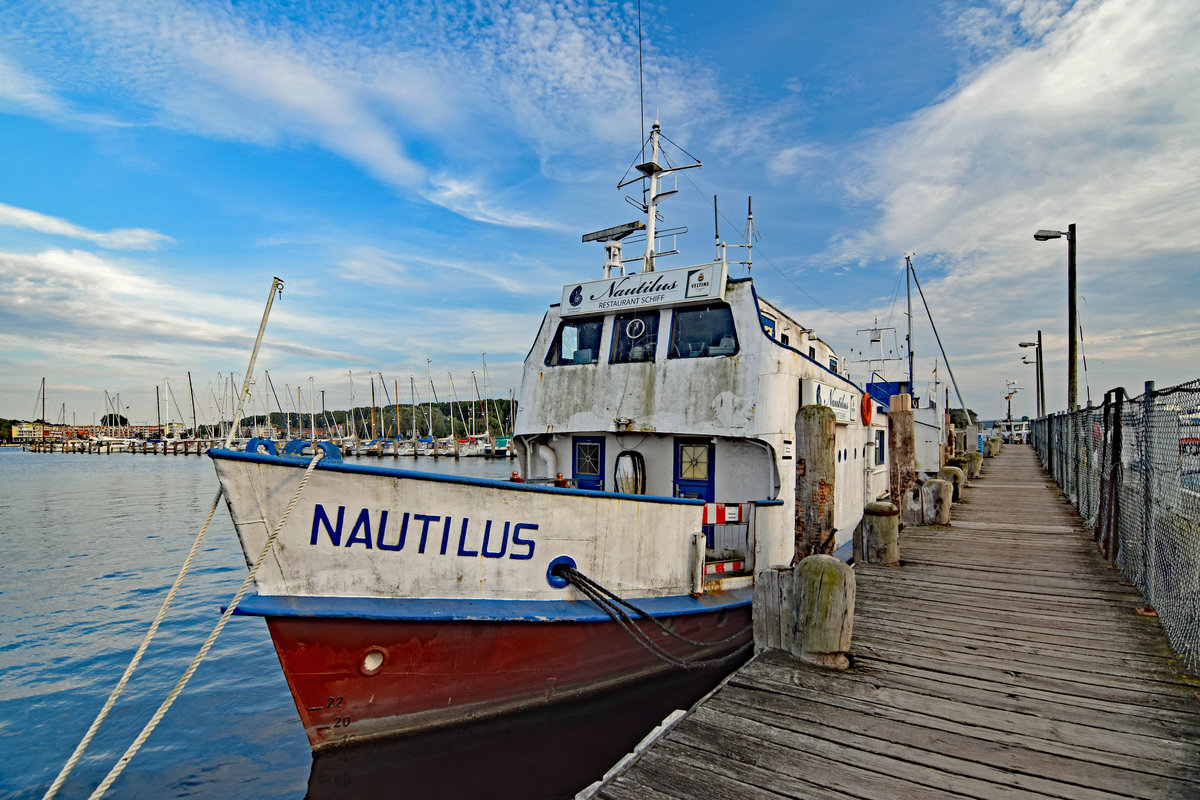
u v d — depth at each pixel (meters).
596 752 6.65
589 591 6.64
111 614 14.48
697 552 7.86
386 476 5.56
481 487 6.06
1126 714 4.77
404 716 5.81
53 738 8.22
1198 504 5.45
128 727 8.53
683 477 9.89
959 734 4.49
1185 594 5.82
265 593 5.09
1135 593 8.09
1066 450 19.44
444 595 5.90
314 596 5.29
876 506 9.93
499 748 6.26
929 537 12.22
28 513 33.41
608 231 12.38
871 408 14.41
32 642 12.37
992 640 6.42
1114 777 3.94
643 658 7.25
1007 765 4.08
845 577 5.73
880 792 3.80
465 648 5.98
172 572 19.06
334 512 5.37
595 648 6.83
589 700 6.87
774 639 6.12
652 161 11.12
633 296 10.07
